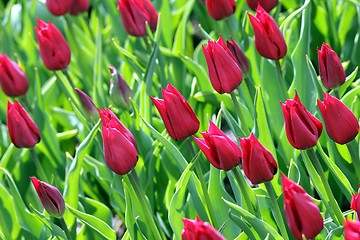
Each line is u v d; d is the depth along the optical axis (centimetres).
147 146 497
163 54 573
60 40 501
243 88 505
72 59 654
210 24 634
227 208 436
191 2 561
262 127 443
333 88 411
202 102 529
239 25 614
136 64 547
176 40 565
